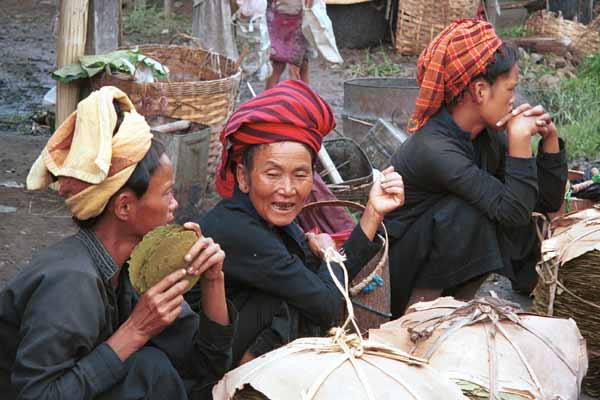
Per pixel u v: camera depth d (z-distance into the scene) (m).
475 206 4.12
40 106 9.37
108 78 6.45
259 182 3.23
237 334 3.34
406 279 4.30
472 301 3.08
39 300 2.58
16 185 6.77
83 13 6.64
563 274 3.95
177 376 2.83
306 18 8.77
